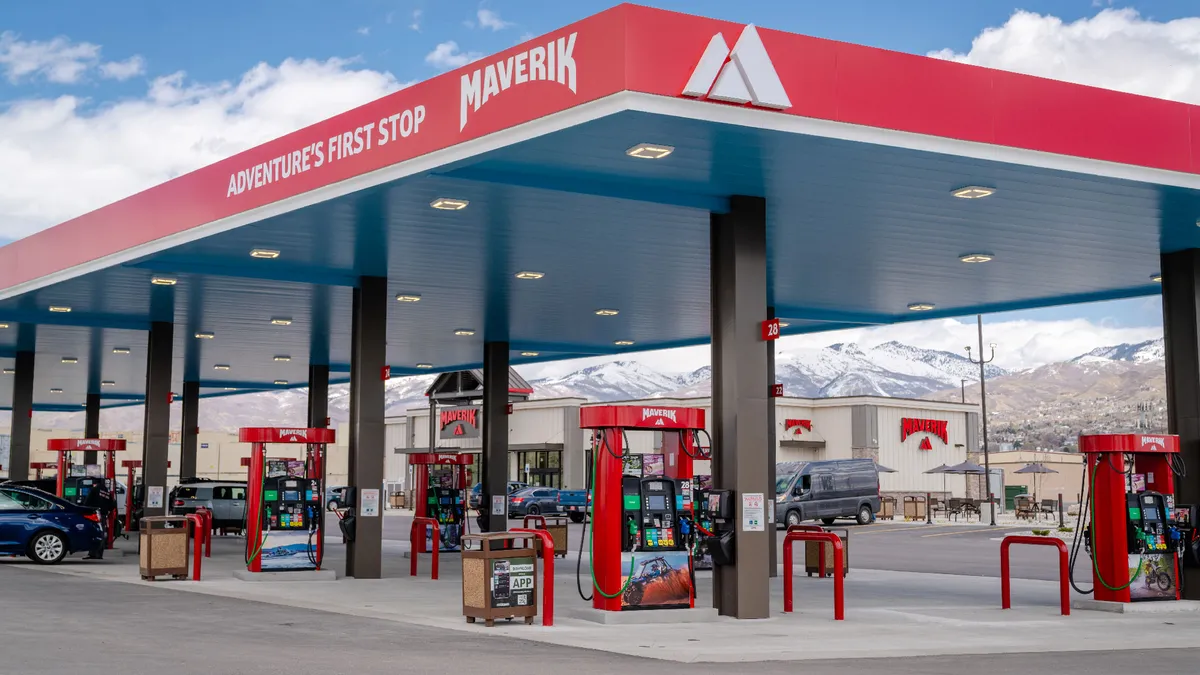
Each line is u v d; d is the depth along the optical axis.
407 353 31.81
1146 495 16.22
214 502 33.62
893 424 59.69
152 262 18.70
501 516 28.05
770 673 9.80
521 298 22.83
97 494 26.36
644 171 13.33
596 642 11.79
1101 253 17.94
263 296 21.98
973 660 10.98
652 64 10.75
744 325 14.48
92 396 41.06
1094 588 16.05
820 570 21.97
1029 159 12.72
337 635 11.88
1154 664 10.83
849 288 21.66
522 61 11.80
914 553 29.80
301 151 15.02
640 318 25.58
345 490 19.92
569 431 60.72
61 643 10.78
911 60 12.14
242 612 13.96
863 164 12.84
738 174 13.44
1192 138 13.88
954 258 18.59
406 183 13.62
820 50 11.61
